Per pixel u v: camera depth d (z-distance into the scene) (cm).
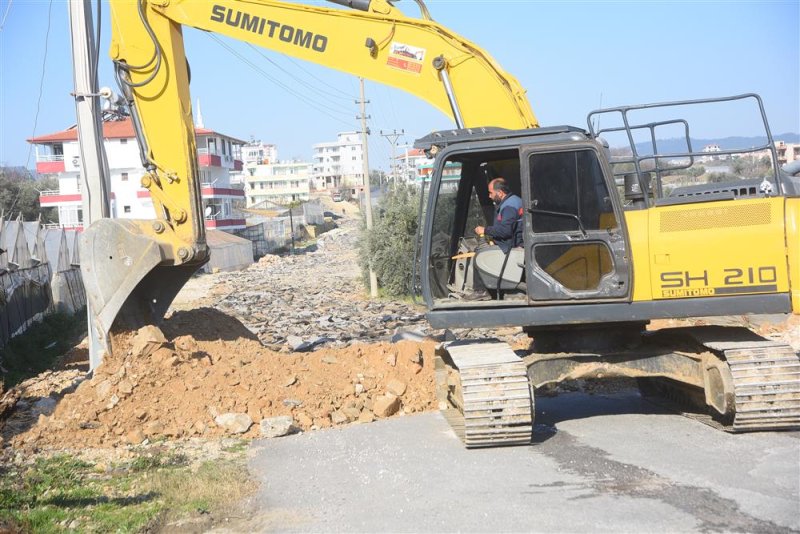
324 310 2931
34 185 7562
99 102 1366
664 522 591
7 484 789
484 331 1853
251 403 1027
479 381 828
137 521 665
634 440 840
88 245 1093
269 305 3172
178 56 1127
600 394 1120
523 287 887
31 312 2459
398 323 2373
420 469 777
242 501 717
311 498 713
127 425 996
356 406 1052
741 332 902
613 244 842
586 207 849
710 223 831
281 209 12225
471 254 920
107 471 843
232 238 6275
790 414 811
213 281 4803
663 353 902
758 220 824
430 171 936
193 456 888
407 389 1091
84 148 1345
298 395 1056
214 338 1223
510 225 890
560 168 855
